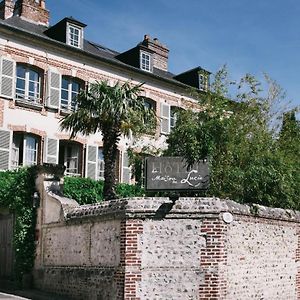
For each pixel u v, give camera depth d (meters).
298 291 15.55
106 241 13.73
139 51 28.58
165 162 13.24
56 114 24.73
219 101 17.73
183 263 12.72
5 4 27.16
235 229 13.36
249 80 18.58
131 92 18.95
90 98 18.56
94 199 21.09
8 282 17.86
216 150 16.61
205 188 13.02
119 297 12.84
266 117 18.64
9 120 23.12
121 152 26.45
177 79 31.55
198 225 12.87
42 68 24.45
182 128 17.00
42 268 16.75
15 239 17.78
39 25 27.19
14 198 17.98
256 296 13.82
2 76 23.03
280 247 14.99
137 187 23.53
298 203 16.89
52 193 17.11
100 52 28.33
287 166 16.80
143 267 12.74
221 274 12.69
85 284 14.37
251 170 16.03
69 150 25.92
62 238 15.88
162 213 12.90
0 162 22.55
